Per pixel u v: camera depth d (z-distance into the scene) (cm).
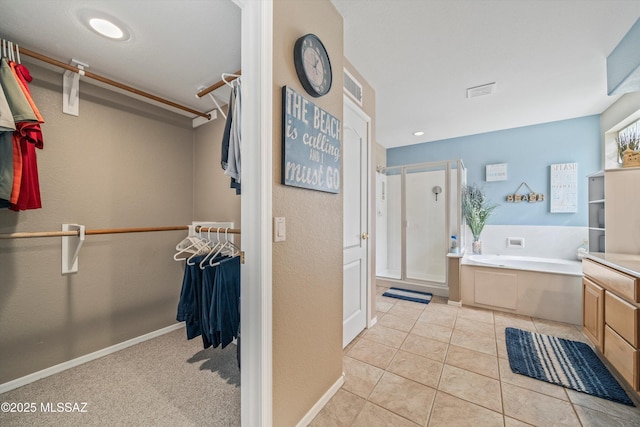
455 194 378
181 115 266
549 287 273
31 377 177
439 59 216
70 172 195
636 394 155
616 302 172
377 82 251
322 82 146
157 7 137
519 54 208
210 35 159
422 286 370
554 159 350
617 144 276
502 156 383
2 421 144
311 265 142
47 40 161
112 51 172
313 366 144
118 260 222
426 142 443
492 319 275
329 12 159
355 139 233
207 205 264
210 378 182
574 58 212
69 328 194
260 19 112
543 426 137
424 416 144
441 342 226
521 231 368
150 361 203
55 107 187
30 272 178
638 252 215
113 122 218
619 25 175
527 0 157
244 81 115
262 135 112
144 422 144
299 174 130
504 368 187
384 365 192
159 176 249
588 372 180
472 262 318
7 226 169
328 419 142
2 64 138
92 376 184
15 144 145
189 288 186
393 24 178
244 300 115
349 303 224
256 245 112
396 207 452
